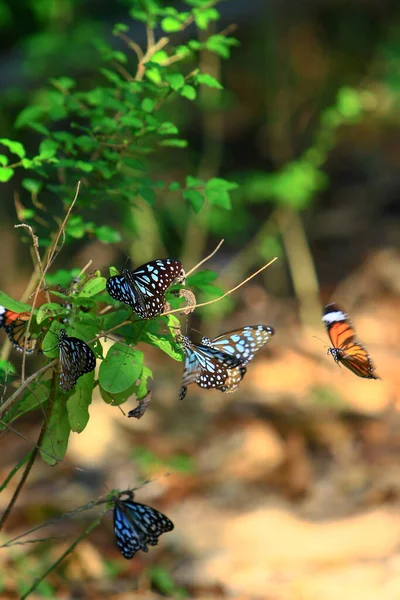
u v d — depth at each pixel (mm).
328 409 12250
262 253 14844
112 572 8477
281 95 17469
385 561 8273
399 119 18062
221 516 9547
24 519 9617
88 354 3951
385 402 12688
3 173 5730
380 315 15555
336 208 18469
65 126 11445
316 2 17969
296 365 13867
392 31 19375
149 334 4418
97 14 14352
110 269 4562
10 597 7926
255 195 13906
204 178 15516
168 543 8938
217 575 8344
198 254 14914
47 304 4504
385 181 18953
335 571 8266
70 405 4492
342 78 19234
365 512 9430
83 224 6434
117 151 6223
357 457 11117
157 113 6375
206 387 4305
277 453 11141
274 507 9727
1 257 13727
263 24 17828
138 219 13516
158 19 7207
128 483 10453
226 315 15391
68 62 12539
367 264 16828
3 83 12820
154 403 12219
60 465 10891
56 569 8430
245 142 18516
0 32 14633
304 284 15797
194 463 10945
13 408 4758
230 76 18953
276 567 8461
